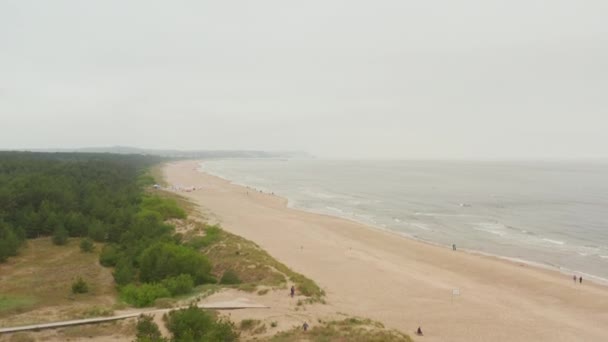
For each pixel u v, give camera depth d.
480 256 69.00
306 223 91.12
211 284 47.03
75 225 69.06
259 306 38.75
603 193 163.75
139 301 40.38
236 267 51.69
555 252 73.00
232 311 37.44
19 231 64.12
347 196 149.50
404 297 46.84
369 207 123.38
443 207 124.50
